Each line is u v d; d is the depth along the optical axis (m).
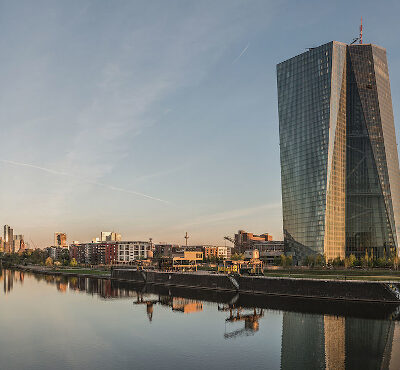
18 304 125.94
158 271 198.25
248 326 88.06
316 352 67.50
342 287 117.69
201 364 62.53
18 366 62.03
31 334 83.06
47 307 119.44
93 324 93.06
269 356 66.06
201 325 90.62
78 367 61.56
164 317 101.00
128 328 88.31
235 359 64.75
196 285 168.38
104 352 69.50
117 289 171.12
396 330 80.81
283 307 109.75
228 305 117.62
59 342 76.38
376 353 66.38
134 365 62.25
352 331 80.88
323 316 95.50
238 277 149.00
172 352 69.31
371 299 112.44
